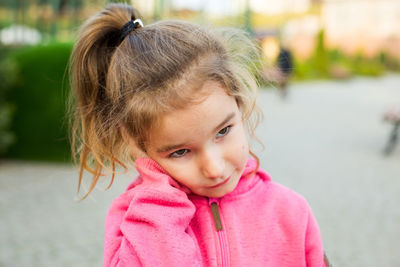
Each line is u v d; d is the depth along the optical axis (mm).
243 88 995
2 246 3307
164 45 926
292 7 32219
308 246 1100
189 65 899
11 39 9359
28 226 3697
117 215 1082
